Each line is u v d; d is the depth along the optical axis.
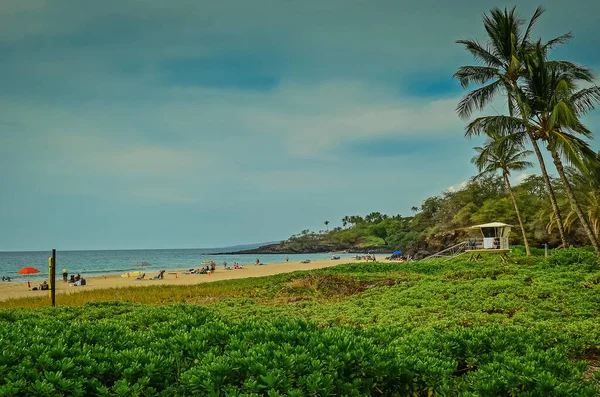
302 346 5.09
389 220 165.38
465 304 12.81
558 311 11.24
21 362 4.57
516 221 56.09
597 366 7.19
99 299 19.06
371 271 30.98
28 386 4.09
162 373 4.60
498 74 25.25
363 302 14.93
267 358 4.67
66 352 4.94
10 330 6.30
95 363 4.58
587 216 42.09
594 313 10.69
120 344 5.63
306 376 4.27
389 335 6.66
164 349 5.33
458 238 63.28
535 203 56.44
